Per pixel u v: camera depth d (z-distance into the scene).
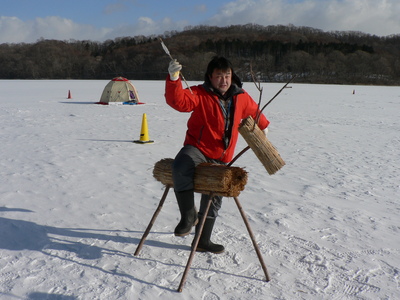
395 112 20.77
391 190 6.23
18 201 5.09
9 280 3.11
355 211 5.10
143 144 9.92
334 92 41.91
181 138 11.02
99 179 6.34
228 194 3.22
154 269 3.35
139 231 4.18
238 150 9.45
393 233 4.38
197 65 92.81
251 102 3.63
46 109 18.64
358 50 116.31
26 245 3.77
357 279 3.31
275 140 11.26
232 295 3.00
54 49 110.31
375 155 9.30
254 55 111.62
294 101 27.44
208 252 3.72
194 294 2.99
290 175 7.04
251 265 3.49
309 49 121.00
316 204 5.34
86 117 15.73
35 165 7.27
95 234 4.07
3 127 12.51
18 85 49.47
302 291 3.10
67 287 3.03
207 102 3.38
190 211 3.50
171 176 3.46
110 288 3.02
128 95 22.45
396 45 151.38
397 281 3.30
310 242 4.03
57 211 4.74
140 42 126.06
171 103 3.28
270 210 4.99
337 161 8.49
